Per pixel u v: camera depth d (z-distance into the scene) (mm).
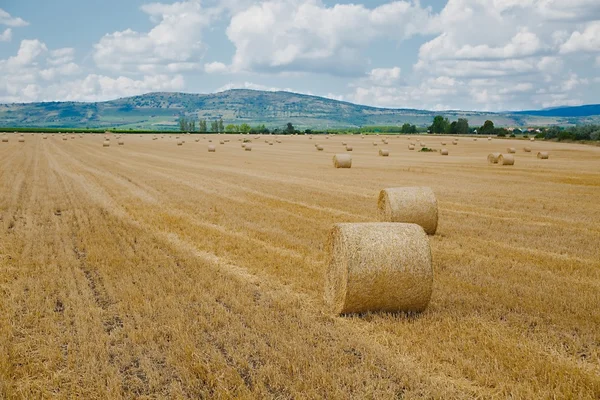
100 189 22703
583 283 9656
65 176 27750
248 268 10555
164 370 6266
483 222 16156
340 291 8062
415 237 8109
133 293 8625
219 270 10305
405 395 5625
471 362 6270
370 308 8070
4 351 6594
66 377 6062
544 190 24172
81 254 11516
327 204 19328
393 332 7418
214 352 6547
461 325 7484
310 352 6605
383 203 14805
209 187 24125
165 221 15406
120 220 15461
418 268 7961
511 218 16984
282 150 60688
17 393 5746
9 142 66188
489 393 5684
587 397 5523
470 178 29438
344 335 7211
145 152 52188
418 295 8039
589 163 40812
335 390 5715
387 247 7918
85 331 7047
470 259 11375
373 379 5977
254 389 5766
